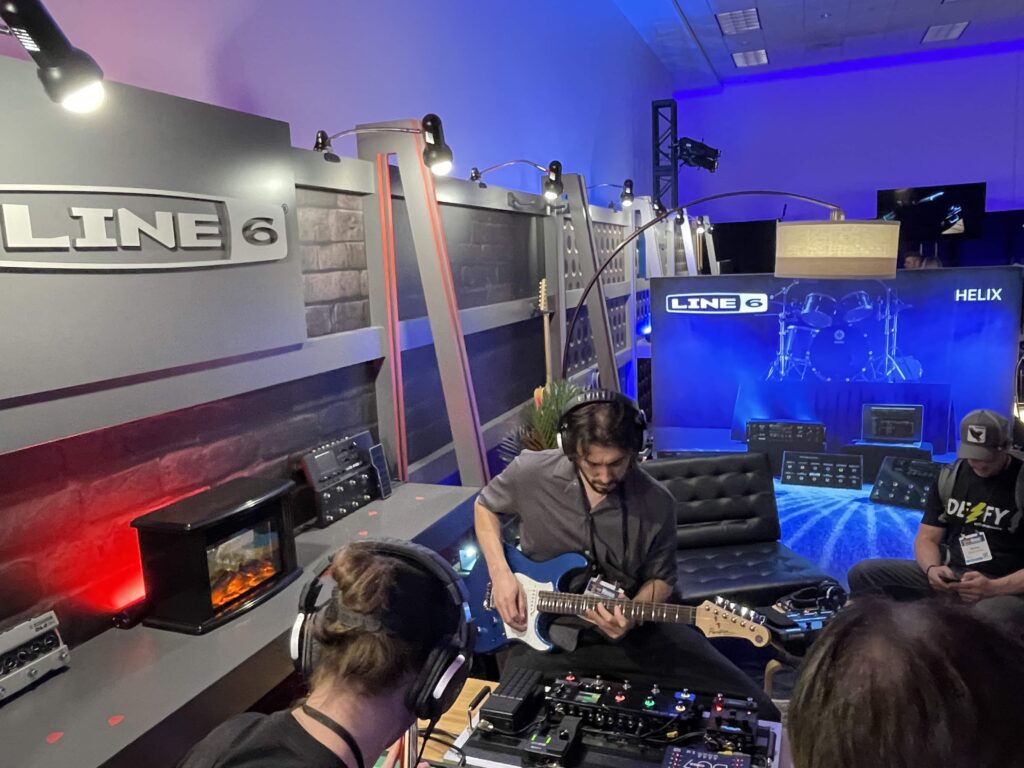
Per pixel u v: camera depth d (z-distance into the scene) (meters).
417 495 2.73
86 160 1.60
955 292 4.88
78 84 1.37
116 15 2.31
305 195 2.50
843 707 0.53
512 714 1.56
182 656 1.65
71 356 1.57
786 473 5.12
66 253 1.56
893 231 3.21
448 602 1.09
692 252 8.75
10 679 1.48
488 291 3.93
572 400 1.91
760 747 1.46
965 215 11.23
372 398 2.93
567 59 6.90
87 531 1.77
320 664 1.06
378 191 2.82
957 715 0.50
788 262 3.31
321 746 0.98
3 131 1.44
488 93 5.14
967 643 0.54
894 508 4.69
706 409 5.38
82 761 1.30
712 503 3.75
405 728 1.09
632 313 6.50
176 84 2.55
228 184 1.99
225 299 1.99
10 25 1.26
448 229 3.46
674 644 2.04
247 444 2.27
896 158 11.98
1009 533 2.95
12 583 1.61
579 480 2.04
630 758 1.49
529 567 2.11
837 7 8.99
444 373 2.94
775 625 2.93
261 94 2.96
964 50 11.38
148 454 1.93
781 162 12.52
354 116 3.59
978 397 4.96
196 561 1.72
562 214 4.66
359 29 3.61
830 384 5.15
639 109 9.84
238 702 1.61
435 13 4.36
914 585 3.27
